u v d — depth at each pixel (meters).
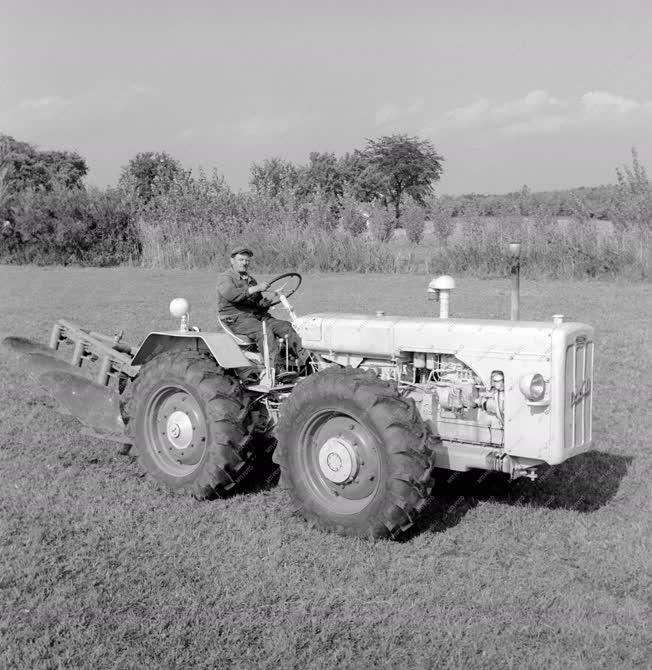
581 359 4.68
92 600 3.70
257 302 5.71
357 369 4.60
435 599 3.78
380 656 3.29
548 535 4.57
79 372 6.90
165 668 3.20
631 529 4.64
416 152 49.03
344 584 3.93
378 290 17.97
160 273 24.22
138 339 11.20
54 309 14.91
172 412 5.30
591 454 6.17
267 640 3.39
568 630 3.49
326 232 25.58
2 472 5.53
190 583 3.90
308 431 4.66
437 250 25.75
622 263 20.45
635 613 3.63
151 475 5.35
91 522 4.64
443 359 4.96
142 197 30.89
